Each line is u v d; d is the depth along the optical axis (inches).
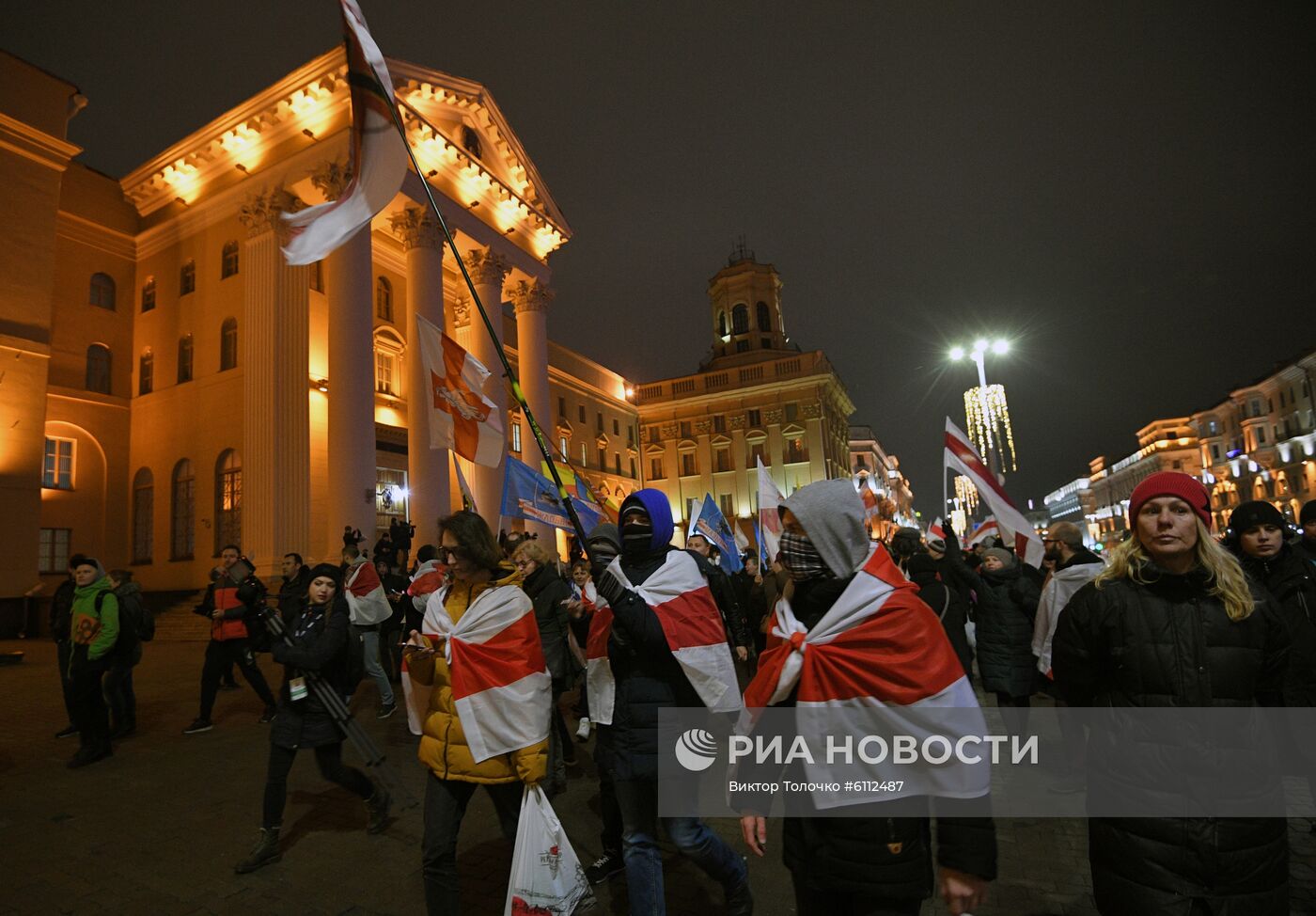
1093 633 94.7
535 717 126.3
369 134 165.0
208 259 992.9
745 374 2126.0
